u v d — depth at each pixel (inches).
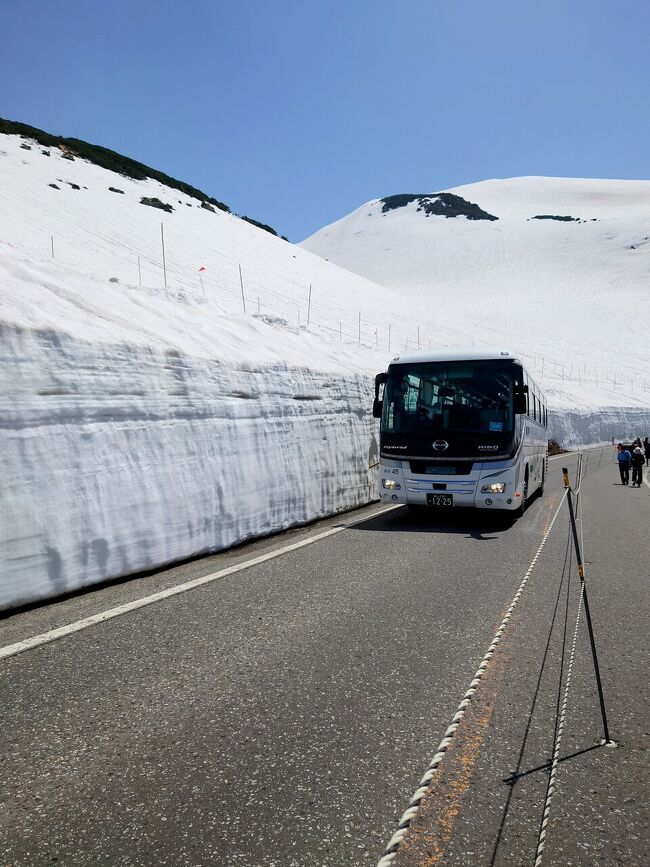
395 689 133.0
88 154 2404.0
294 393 372.5
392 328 1819.6
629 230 5172.2
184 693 129.7
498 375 378.3
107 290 373.1
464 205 7101.4
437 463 377.1
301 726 115.9
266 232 2839.6
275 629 171.9
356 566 256.2
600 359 2554.1
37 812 89.3
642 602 207.2
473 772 101.0
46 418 202.4
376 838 83.9
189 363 279.1
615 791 96.1
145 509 238.7
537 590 221.3
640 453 714.8
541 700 128.9
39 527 194.2
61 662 146.3
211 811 89.5
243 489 305.1
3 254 343.3
